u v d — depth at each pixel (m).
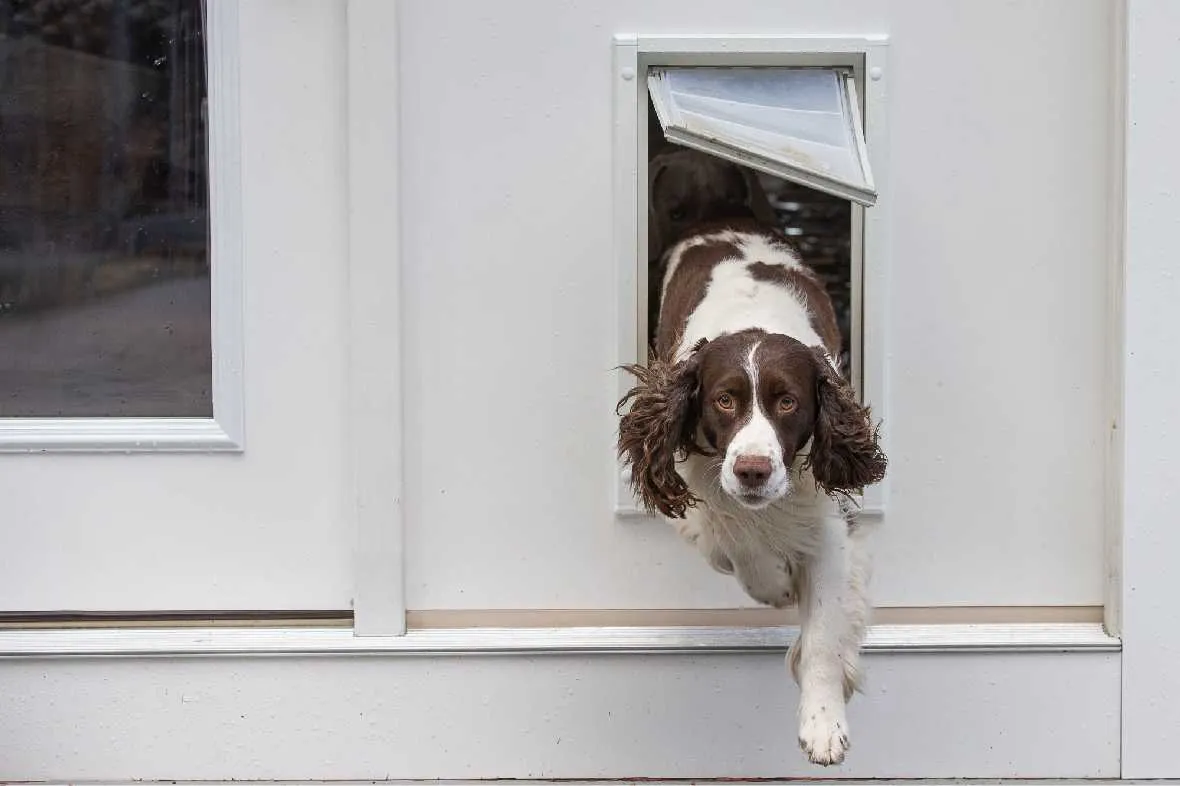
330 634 3.78
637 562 3.84
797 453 3.30
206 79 3.76
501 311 3.78
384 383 3.73
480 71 3.72
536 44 3.72
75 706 3.74
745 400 3.19
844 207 5.30
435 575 3.83
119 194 3.81
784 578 3.52
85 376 3.85
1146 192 3.66
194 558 3.83
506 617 3.85
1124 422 3.71
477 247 3.76
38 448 3.78
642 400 3.37
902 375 3.80
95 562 3.82
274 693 3.75
